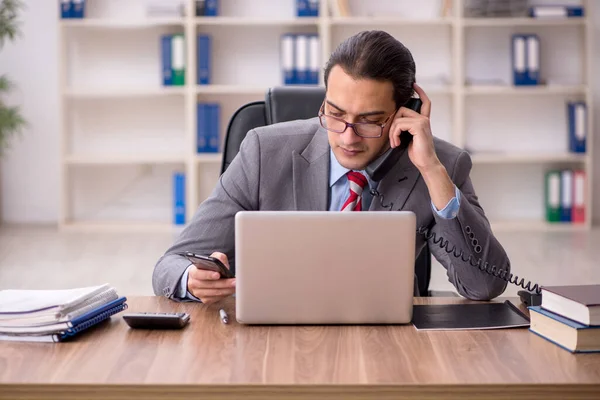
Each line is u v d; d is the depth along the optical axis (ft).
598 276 14.49
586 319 4.48
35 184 21.39
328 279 4.98
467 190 6.39
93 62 21.08
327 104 5.75
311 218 4.93
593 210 21.65
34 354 4.47
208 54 20.27
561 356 4.44
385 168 6.00
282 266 4.96
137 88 20.27
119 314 5.33
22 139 21.24
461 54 20.10
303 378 4.05
